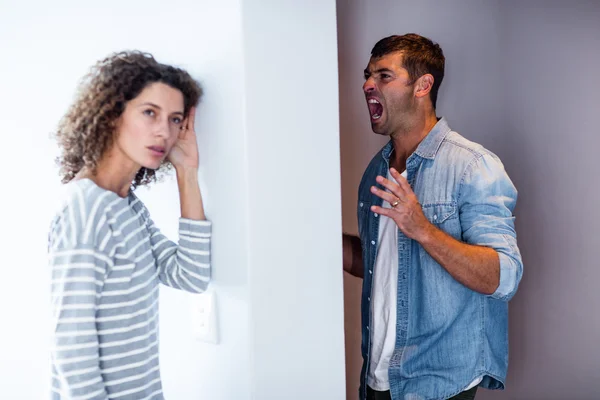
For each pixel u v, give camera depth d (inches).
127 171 48.6
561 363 91.7
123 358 46.8
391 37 75.9
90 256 43.3
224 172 49.3
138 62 47.0
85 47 58.8
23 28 64.5
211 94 49.8
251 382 48.8
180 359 55.4
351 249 83.0
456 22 94.0
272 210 49.6
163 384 57.6
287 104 50.5
